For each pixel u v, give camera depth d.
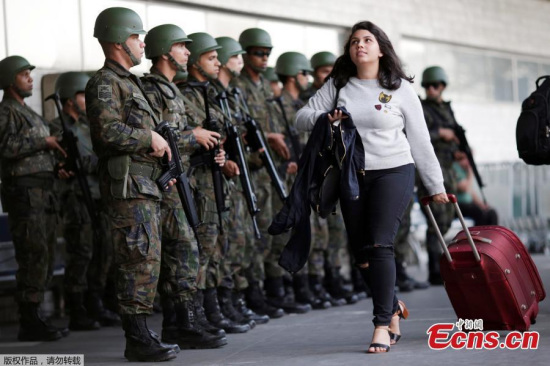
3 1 10.80
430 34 18.31
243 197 8.69
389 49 6.48
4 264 10.16
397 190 6.30
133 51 6.50
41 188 8.73
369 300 11.23
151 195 6.36
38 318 8.67
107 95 6.29
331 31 15.84
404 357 6.12
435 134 12.20
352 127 6.30
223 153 7.57
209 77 8.27
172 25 7.29
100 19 6.51
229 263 8.52
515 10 21.30
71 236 9.61
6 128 8.57
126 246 6.34
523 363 5.73
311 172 6.38
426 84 12.45
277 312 9.50
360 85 6.48
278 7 14.40
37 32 11.14
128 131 6.23
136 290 6.38
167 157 6.40
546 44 22.41
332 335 7.77
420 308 9.64
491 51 20.66
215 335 7.23
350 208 6.44
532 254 18.20
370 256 6.35
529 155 7.43
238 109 8.68
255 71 9.71
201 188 7.63
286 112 10.20
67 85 9.84
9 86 8.70
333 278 10.93
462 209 16.00
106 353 7.35
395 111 6.39
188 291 7.05
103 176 6.40
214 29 13.40
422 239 16.73
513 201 18.34
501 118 20.88
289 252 6.43
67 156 9.01
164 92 6.95
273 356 6.56
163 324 7.50
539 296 7.30
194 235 7.08
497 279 6.67
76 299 9.50
